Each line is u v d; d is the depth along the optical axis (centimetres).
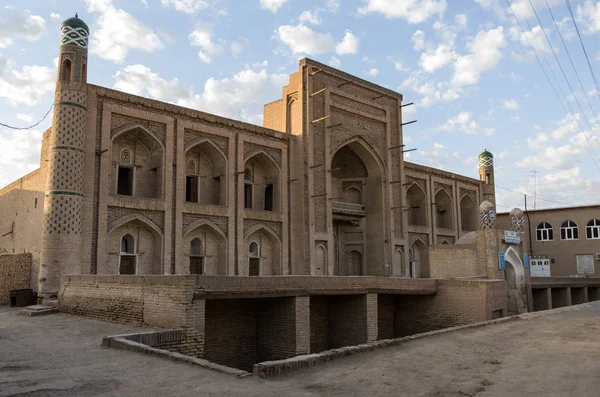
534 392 539
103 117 1611
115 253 1639
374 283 1377
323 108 2244
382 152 2494
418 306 1575
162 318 932
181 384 545
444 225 3059
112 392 512
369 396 520
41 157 1742
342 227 2527
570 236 3200
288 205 2127
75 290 1205
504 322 1164
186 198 1922
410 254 2752
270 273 2083
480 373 630
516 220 1905
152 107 1739
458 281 1506
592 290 2603
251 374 598
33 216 1745
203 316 916
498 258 1722
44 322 1073
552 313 1353
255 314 1223
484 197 3334
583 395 523
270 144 2091
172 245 1736
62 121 1509
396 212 2514
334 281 1268
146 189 1778
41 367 628
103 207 1577
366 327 1331
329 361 688
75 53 1555
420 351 781
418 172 2827
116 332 911
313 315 1361
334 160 2547
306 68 2189
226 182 1927
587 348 806
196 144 1861
